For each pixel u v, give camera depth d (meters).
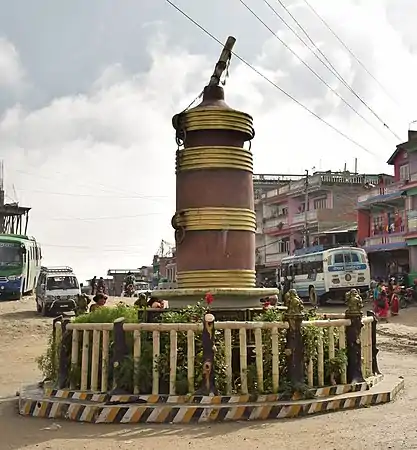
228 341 8.45
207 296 9.18
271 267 58.09
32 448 7.05
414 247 37.62
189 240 10.09
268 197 59.22
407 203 38.16
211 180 10.06
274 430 7.52
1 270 36.56
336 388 8.98
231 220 10.03
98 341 8.93
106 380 8.76
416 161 38.81
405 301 31.97
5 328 25.30
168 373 8.51
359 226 43.72
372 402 9.03
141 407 8.05
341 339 9.35
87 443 7.14
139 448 6.85
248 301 9.84
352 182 51.12
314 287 36.31
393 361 15.84
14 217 55.00
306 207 50.69
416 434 7.19
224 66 10.56
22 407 8.96
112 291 76.00
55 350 10.12
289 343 8.66
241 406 8.05
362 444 6.81
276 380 8.53
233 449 6.72
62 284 29.94
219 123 10.09
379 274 42.44
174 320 8.88
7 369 15.32
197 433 7.43
